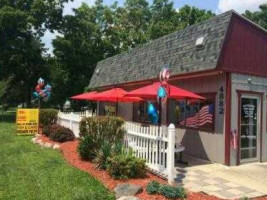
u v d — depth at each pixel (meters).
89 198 8.16
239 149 12.92
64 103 40.53
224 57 12.52
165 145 10.03
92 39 41.19
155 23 48.56
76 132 17.41
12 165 11.86
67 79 38.56
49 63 38.53
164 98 11.10
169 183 9.61
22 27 34.75
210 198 8.48
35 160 12.50
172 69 14.95
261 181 10.55
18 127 20.17
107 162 10.35
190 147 14.44
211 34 13.56
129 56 21.83
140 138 11.16
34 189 9.16
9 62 35.31
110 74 23.70
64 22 38.47
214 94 13.18
